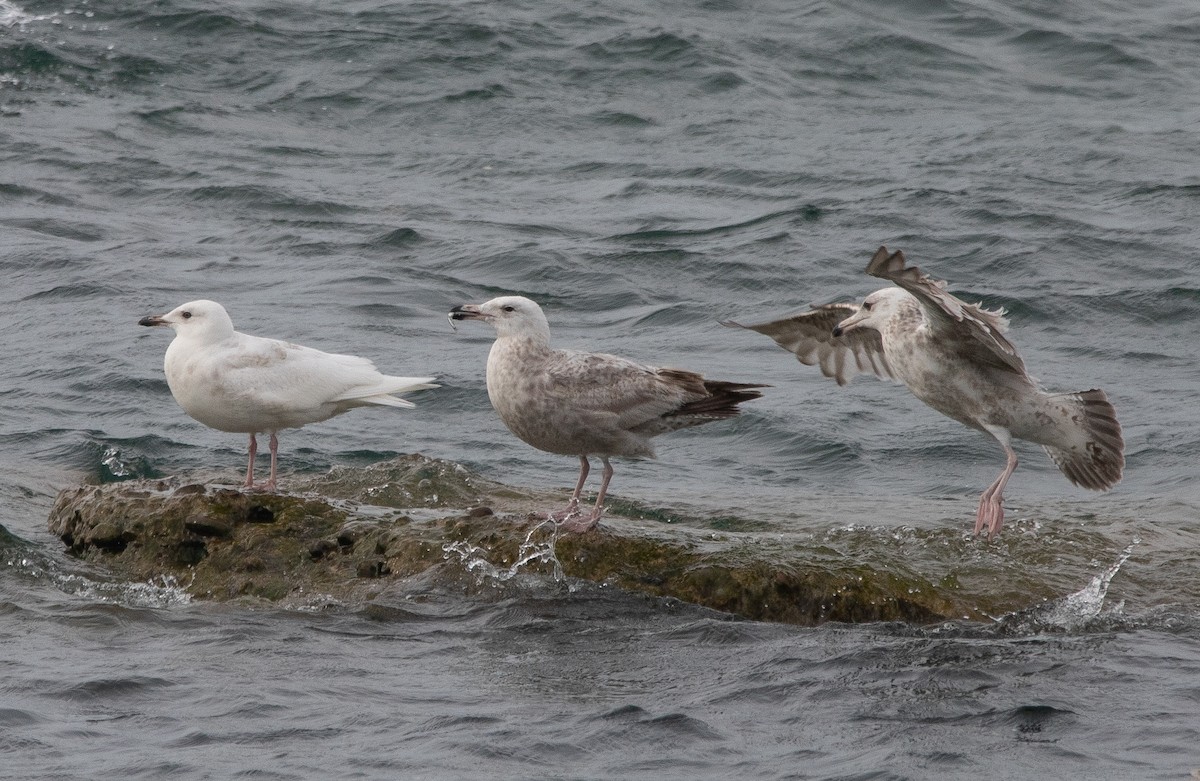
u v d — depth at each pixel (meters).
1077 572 12.45
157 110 32.41
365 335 21.20
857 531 13.35
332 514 12.77
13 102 32.28
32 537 13.29
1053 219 26.33
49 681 10.05
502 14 38.06
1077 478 13.28
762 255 24.97
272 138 31.62
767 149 31.14
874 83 35.56
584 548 12.14
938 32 38.78
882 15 39.41
